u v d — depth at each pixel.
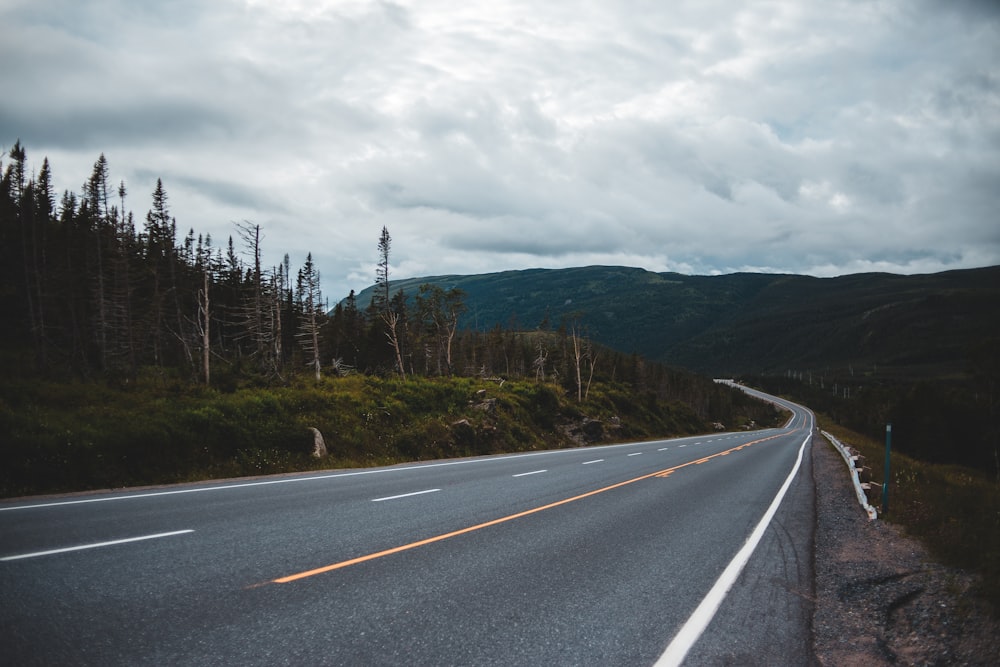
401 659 3.91
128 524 7.53
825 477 18.52
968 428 63.78
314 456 18.47
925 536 8.41
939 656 4.47
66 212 56.53
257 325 45.53
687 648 4.37
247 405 20.09
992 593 5.37
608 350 128.88
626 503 11.32
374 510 9.38
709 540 8.27
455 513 9.39
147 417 16.36
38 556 5.84
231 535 7.15
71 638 3.94
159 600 4.76
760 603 5.58
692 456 25.64
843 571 6.93
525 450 30.78
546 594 5.48
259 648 3.96
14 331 48.75
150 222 60.56
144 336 47.28
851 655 4.53
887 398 100.88
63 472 11.92
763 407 156.50
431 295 65.50
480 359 92.12
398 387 32.53
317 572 5.78
